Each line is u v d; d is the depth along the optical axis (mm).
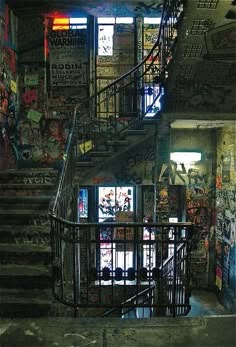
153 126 6211
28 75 7867
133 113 7836
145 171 6422
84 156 6398
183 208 7824
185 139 7438
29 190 5484
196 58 4734
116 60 8008
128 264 7742
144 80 7750
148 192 8141
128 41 7996
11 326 3078
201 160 7543
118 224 3432
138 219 8164
